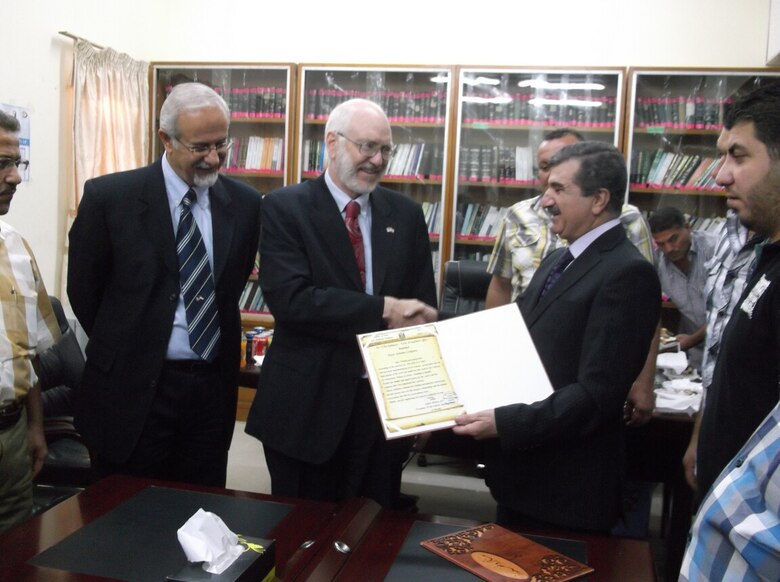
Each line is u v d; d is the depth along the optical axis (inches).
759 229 48.3
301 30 186.2
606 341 55.7
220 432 80.4
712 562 32.6
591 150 59.2
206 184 74.0
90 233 74.1
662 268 133.0
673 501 91.4
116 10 174.4
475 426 54.9
